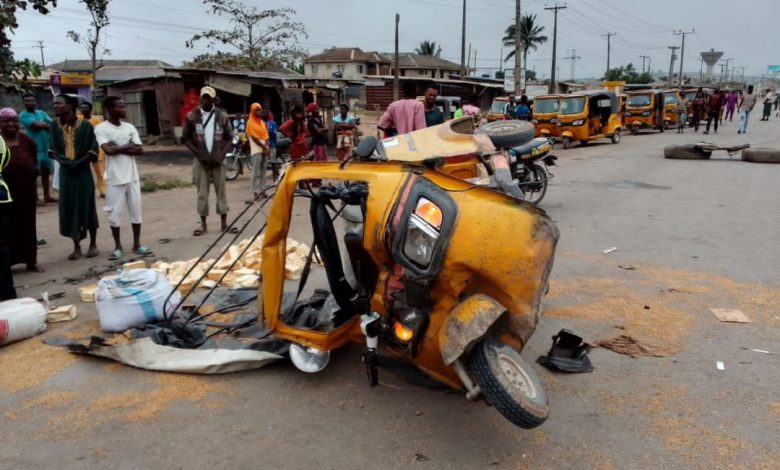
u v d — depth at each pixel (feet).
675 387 12.58
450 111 73.51
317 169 12.54
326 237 13.11
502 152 16.19
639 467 9.95
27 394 12.65
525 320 10.48
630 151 65.26
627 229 26.91
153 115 91.61
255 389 12.78
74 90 89.56
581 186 40.45
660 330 15.51
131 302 15.49
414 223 10.75
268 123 45.52
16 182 20.25
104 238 26.84
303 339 13.10
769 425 11.11
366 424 11.37
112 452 10.64
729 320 16.02
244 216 32.01
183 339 14.80
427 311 10.89
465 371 10.26
